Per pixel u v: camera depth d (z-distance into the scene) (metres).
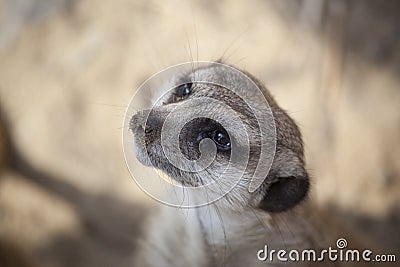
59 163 0.70
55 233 0.69
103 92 0.70
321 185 0.68
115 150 0.69
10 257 0.66
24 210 0.69
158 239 0.62
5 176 0.70
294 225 0.57
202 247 0.58
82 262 0.69
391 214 0.68
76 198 0.70
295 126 0.55
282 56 0.70
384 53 0.70
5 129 0.70
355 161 0.69
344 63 0.70
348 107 0.69
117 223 0.69
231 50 0.70
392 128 0.69
